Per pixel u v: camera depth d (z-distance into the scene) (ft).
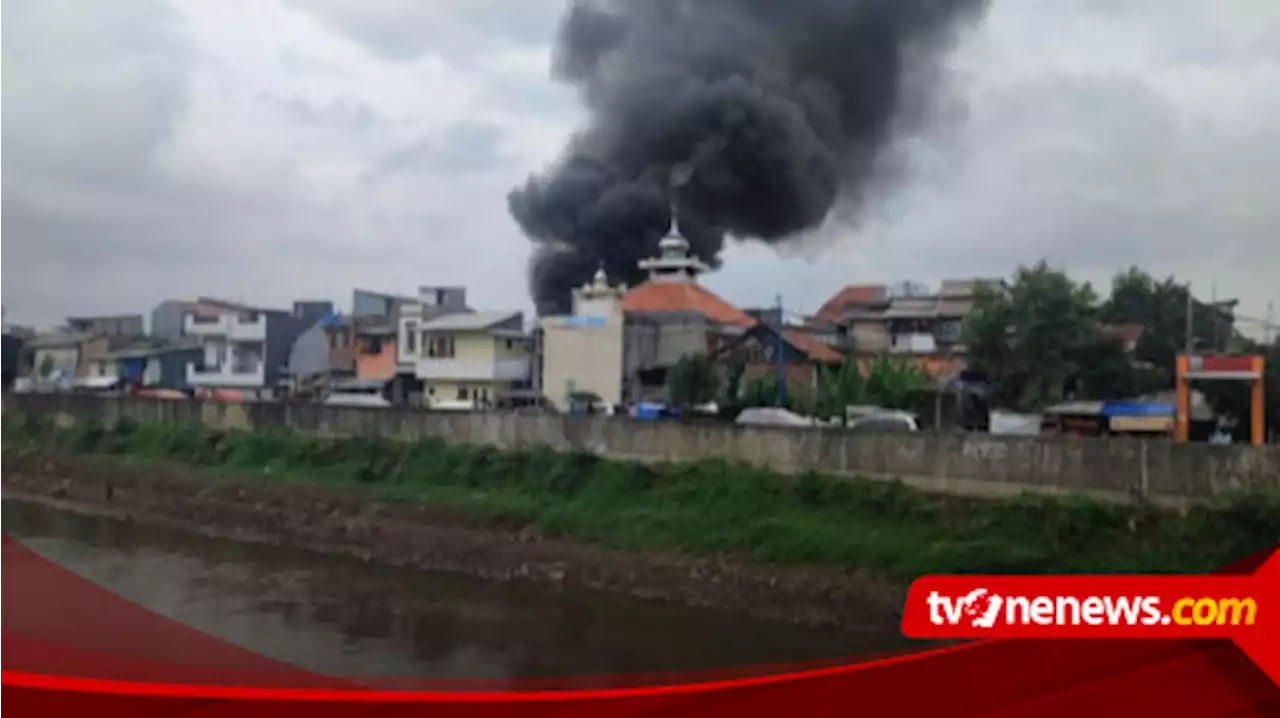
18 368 241.35
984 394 142.92
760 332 163.32
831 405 142.41
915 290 198.39
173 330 237.25
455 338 176.76
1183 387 124.26
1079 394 141.08
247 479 147.02
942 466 103.50
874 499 104.01
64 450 170.71
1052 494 97.60
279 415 155.94
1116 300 155.63
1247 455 90.17
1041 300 139.64
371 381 191.11
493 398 172.65
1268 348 135.33
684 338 165.99
